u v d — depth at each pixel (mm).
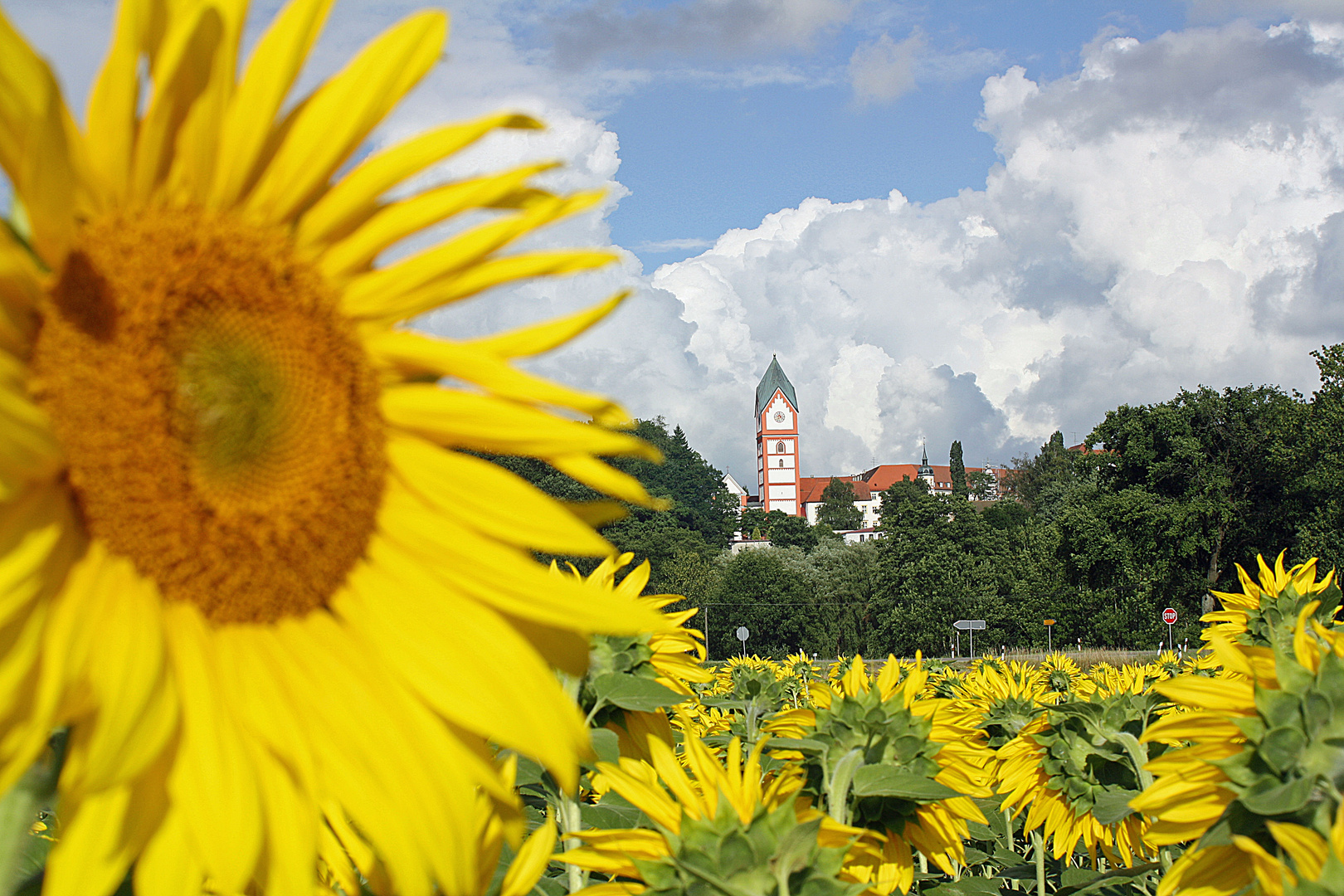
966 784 3246
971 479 184625
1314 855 1883
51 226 1365
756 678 6281
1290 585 4934
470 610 1620
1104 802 3646
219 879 1298
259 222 1594
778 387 171250
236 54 1495
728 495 134750
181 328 1523
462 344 1626
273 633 1596
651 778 2301
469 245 1585
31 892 1343
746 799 2199
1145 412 60562
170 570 1509
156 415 1496
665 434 123938
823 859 2072
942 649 76125
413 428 1688
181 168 1526
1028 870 5102
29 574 1289
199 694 1449
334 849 1896
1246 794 2072
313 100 1577
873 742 3227
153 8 1392
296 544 1597
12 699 1209
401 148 1594
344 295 1646
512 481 1631
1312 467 55938
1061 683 9906
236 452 1568
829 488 168875
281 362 1595
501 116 1588
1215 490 57219
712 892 2031
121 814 1287
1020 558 78688
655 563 88438
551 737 1543
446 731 1583
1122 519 57938
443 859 1490
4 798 1311
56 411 1438
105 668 1340
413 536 1656
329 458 1621
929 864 4684
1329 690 2115
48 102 1245
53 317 1434
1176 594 58062
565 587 1571
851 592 85062
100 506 1463
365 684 1590
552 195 1663
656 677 3576
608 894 2082
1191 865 2178
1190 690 2238
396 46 1564
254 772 1454
